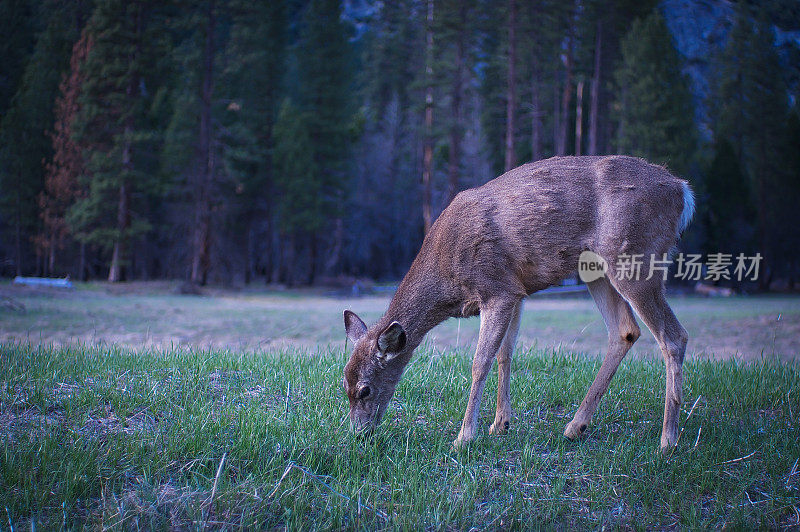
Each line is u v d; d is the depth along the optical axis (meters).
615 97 41.88
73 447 3.88
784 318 15.66
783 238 40.22
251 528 3.22
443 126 39.50
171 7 39.22
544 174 4.68
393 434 4.59
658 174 4.68
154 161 41.50
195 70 37.84
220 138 41.94
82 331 14.46
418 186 53.69
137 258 45.12
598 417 5.04
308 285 44.03
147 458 3.84
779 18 41.31
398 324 4.36
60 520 3.22
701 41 48.03
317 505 3.51
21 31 48.28
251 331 15.30
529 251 4.59
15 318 16.77
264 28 41.28
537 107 43.53
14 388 4.99
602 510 3.60
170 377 5.76
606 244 4.51
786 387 5.86
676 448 4.36
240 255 46.53
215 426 4.28
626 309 4.80
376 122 57.38
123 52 37.59
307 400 5.19
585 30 41.84
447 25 36.91
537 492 3.71
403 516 3.38
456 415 5.02
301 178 43.06
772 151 40.75
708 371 6.56
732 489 3.86
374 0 64.31
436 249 4.77
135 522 3.22
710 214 39.00
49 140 41.81
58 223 38.59
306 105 48.22
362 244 51.25
